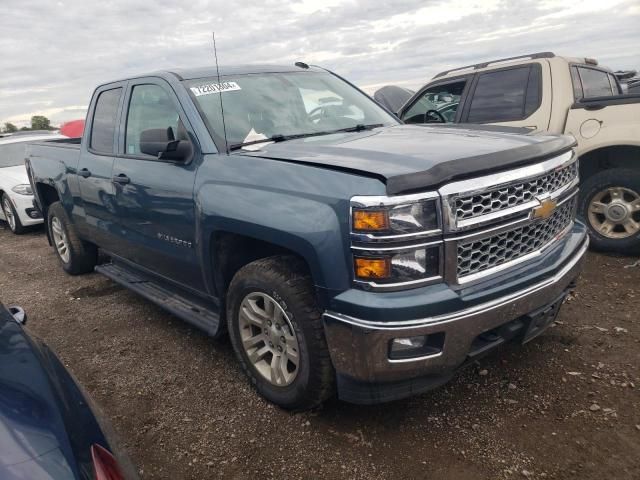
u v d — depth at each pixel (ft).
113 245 14.83
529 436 8.60
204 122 10.94
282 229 8.33
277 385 9.66
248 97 12.03
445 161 7.85
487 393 9.87
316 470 8.22
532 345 11.48
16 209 28.02
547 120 17.38
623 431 8.54
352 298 7.66
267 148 10.37
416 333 7.44
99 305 16.26
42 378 6.28
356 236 7.52
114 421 10.00
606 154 17.13
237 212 9.16
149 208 11.93
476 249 8.02
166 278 12.80
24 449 5.11
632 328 11.94
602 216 17.06
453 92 20.22
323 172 8.28
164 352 12.71
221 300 10.79
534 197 8.69
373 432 9.00
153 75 12.82
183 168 10.98
